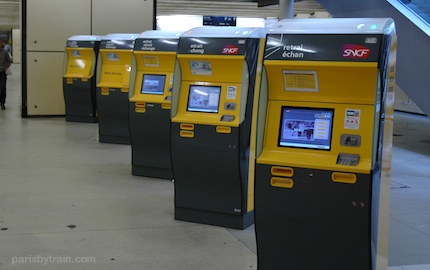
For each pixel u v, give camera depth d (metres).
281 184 3.59
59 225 5.29
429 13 9.55
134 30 13.82
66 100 12.76
